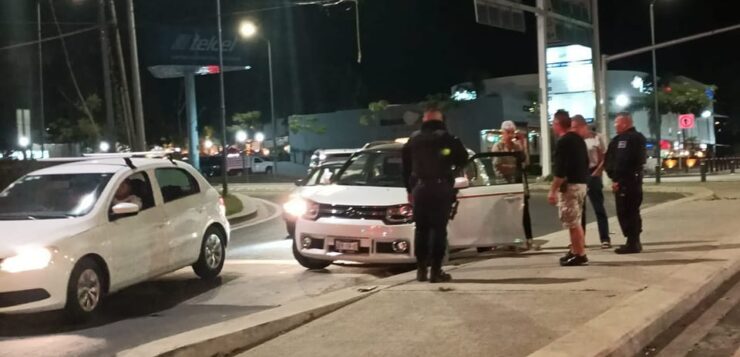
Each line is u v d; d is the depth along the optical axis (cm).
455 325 669
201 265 1041
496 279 862
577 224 933
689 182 3102
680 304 739
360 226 978
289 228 1223
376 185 1072
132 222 903
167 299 938
